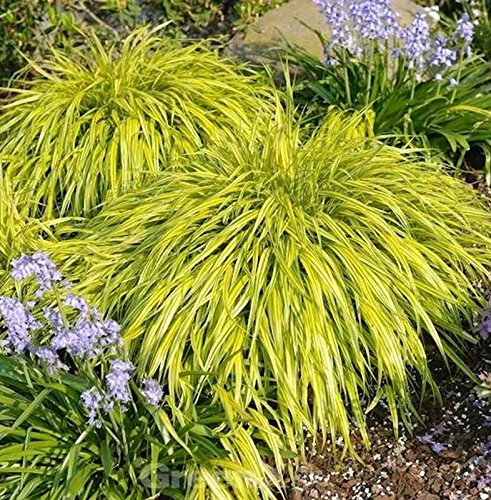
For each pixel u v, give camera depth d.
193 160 4.47
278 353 3.53
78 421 3.47
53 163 4.59
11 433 3.37
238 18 6.40
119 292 3.84
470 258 4.01
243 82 5.08
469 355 4.08
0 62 6.19
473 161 5.28
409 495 3.53
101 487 3.37
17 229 4.34
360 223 4.03
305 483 3.61
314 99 5.29
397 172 4.25
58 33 6.13
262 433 3.48
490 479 3.53
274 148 4.21
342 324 3.68
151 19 6.64
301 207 3.99
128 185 4.44
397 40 5.23
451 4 6.80
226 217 3.93
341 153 4.20
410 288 3.77
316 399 3.50
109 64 5.06
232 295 3.63
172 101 4.77
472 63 5.47
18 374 3.51
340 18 4.80
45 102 4.84
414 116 5.06
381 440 3.77
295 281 3.61
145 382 3.17
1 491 3.35
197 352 3.51
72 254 4.12
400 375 3.63
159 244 3.81
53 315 3.07
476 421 3.80
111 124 4.71
